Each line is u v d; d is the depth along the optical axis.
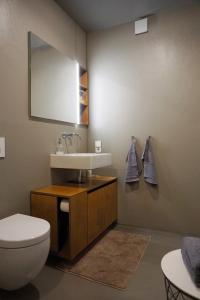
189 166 2.28
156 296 1.40
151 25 2.43
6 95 1.65
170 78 2.35
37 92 1.94
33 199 1.82
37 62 1.94
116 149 2.64
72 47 2.49
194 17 2.23
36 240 1.22
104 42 2.70
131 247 2.07
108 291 1.45
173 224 2.35
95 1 2.19
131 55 2.54
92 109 2.78
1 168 1.61
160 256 1.90
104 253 1.95
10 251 1.17
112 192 2.46
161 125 2.40
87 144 2.80
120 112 2.61
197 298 0.84
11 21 1.68
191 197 2.27
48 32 2.09
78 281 1.55
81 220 1.79
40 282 1.53
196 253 1.00
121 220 2.60
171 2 2.22
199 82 2.22
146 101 2.47
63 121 2.32
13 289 1.29
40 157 1.99
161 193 2.40
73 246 1.67
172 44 2.33
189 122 2.27
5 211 1.63
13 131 1.71
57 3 2.22
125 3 2.23
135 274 1.63
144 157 2.42
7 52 1.65
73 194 1.70
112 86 2.65
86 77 2.75
